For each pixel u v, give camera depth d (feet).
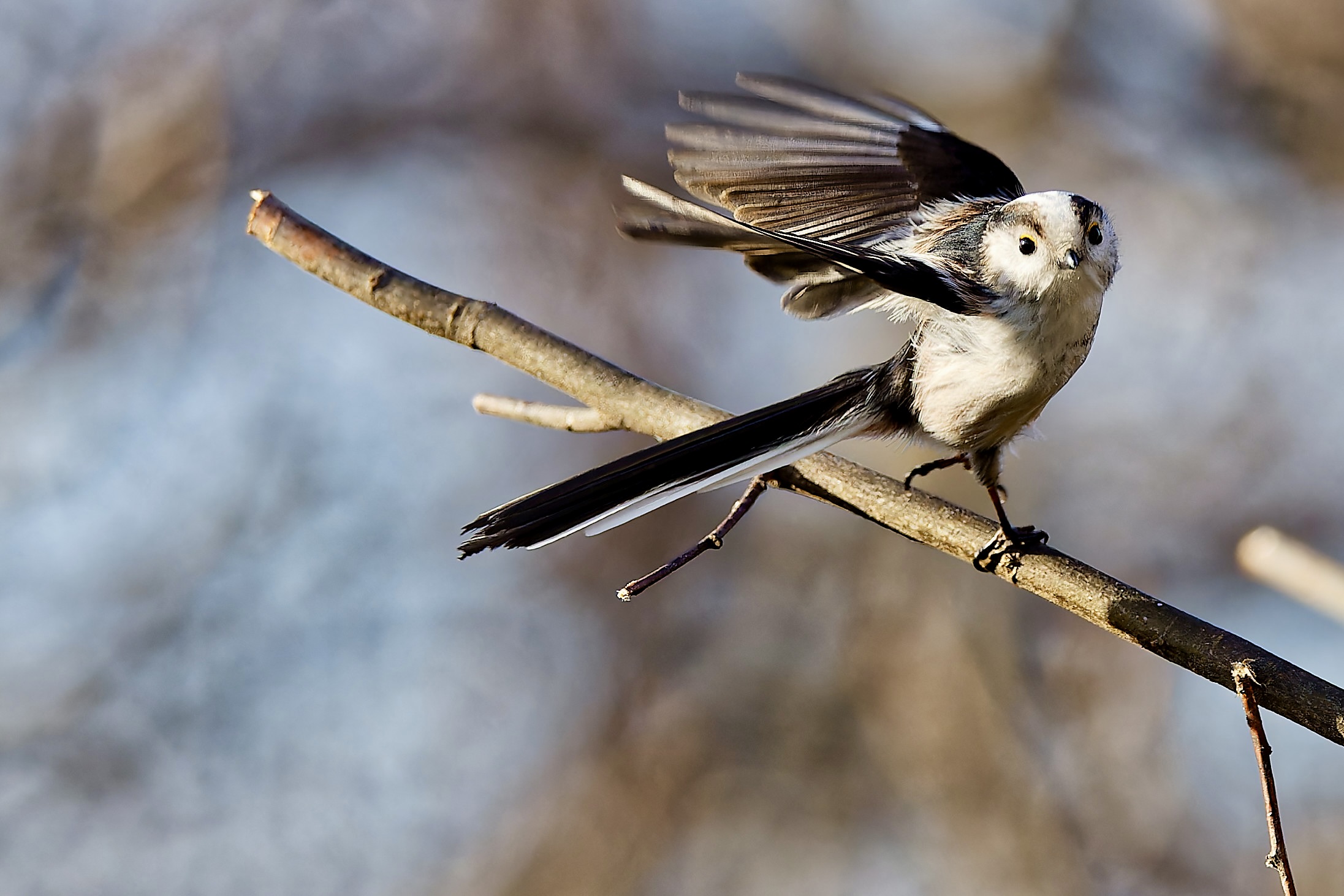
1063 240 18.70
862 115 20.54
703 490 18.19
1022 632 40.68
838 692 40.98
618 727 40.96
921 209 20.39
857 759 40.37
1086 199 19.35
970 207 20.12
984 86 48.24
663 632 41.75
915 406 19.70
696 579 42.27
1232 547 40.88
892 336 43.39
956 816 39.06
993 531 18.74
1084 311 18.92
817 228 20.31
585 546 42.34
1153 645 17.30
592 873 39.29
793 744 40.70
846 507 19.44
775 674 41.39
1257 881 36.94
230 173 44.16
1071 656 40.32
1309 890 36.50
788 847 39.68
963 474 41.70
